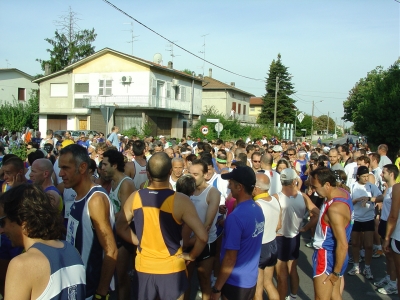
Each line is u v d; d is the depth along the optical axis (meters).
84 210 3.20
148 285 3.29
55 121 38.75
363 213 6.39
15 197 2.16
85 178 3.28
